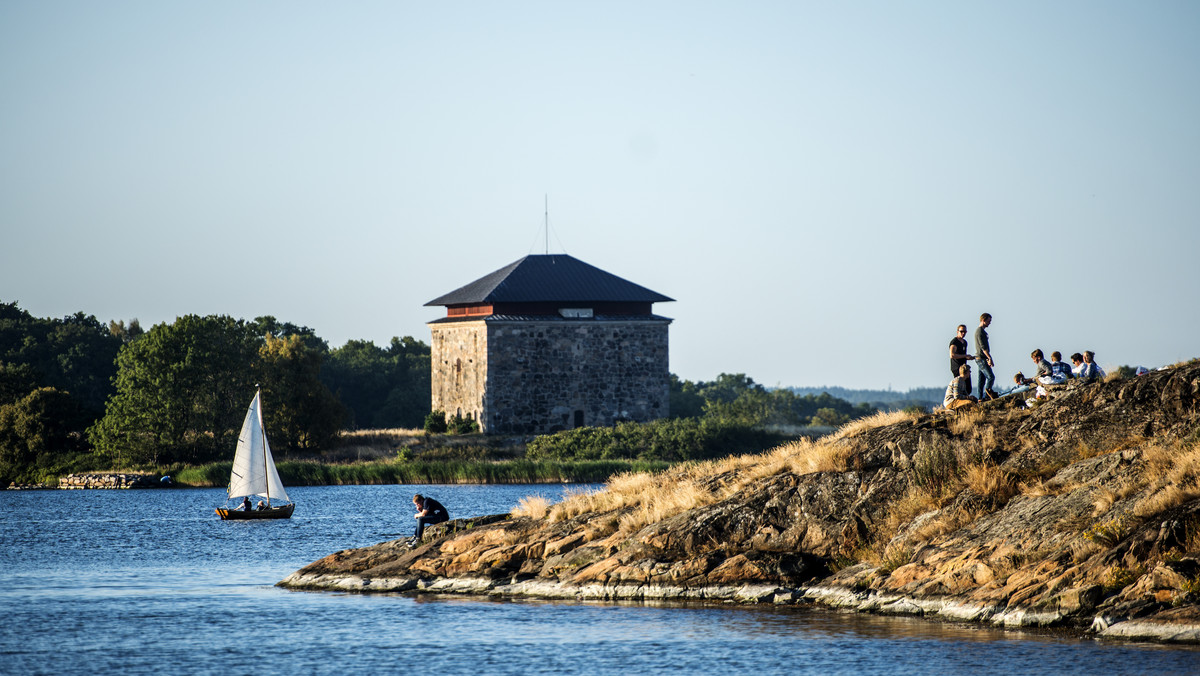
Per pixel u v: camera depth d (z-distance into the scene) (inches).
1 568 3221.0
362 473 6422.2
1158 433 2271.2
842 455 2491.4
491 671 1863.9
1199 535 1868.8
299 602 2501.2
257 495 4707.2
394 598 2504.9
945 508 2284.7
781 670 1793.8
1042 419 2401.6
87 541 3902.6
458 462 6530.5
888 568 2213.3
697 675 1796.3
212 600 2549.2
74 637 2161.7
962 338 2630.4
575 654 1939.0
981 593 2022.6
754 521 2443.4
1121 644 1787.6
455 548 2709.2
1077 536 2016.5
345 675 1865.2
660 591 2348.7
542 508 2864.2
